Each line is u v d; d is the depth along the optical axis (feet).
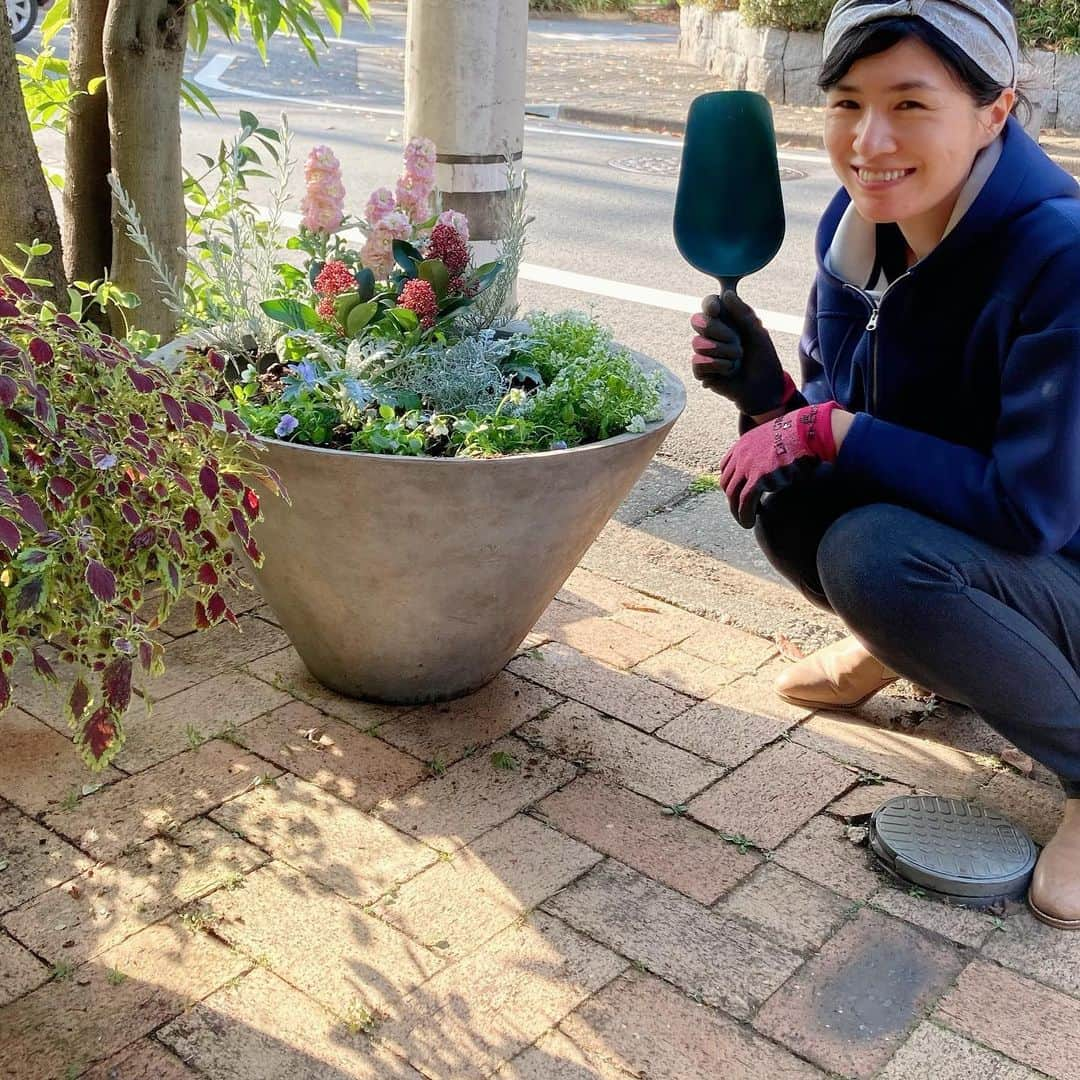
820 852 6.98
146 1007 5.76
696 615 9.62
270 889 6.52
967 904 6.61
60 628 5.29
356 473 6.73
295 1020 5.72
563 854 6.86
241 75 40.11
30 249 7.88
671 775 7.60
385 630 7.61
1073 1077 5.57
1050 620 6.56
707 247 6.97
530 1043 5.65
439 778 7.47
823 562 6.84
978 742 8.09
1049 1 31.71
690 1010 5.87
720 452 12.99
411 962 6.07
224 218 10.06
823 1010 5.90
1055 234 5.87
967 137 5.93
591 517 7.47
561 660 8.82
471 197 11.55
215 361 8.00
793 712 8.34
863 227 6.88
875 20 5.73
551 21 59.57
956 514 6.38
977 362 6.39
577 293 18.02
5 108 8.59
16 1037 5.58
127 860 6.70
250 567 7.72
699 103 6.82
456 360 7.87
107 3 9.48
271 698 8.19
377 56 46.78
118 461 5.19
